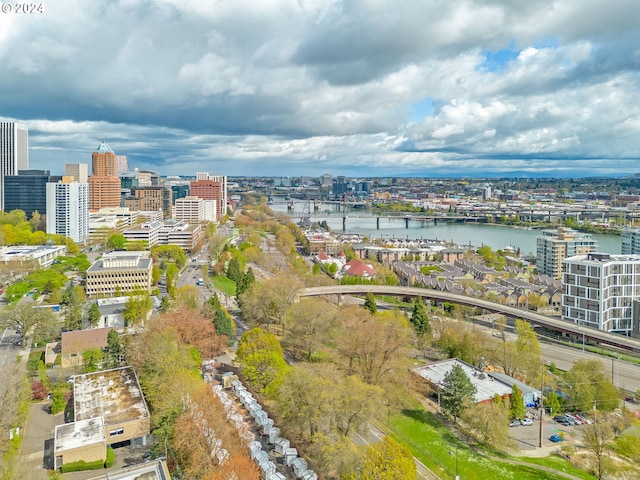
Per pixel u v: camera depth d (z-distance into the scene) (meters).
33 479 132.12
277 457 145.12
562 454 155.62
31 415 169.25
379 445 127.75
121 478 116.69
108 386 180.25
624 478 139.50
